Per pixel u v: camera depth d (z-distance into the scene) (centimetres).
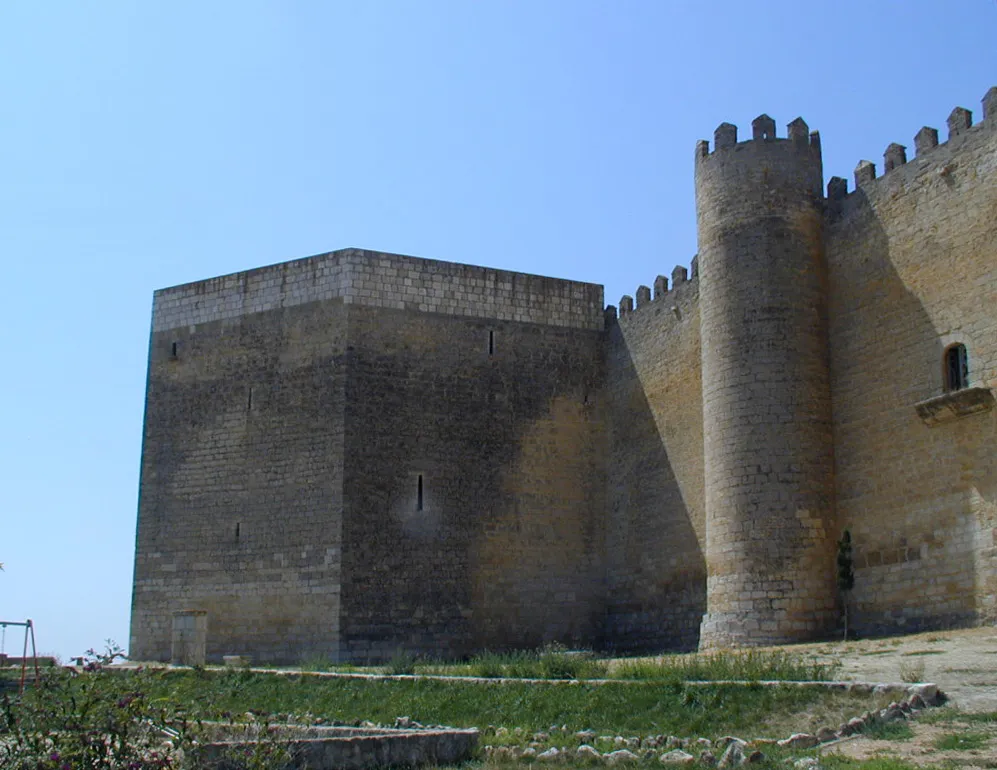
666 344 3944
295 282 4066
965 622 2666
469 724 2127
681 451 3788
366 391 3891
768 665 2134
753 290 3219
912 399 2911
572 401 4194
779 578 3020
